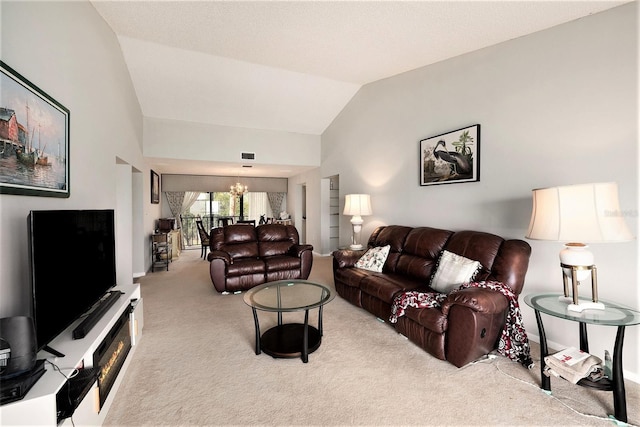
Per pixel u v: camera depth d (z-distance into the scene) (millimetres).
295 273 4195
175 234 6484
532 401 1745
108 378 1735
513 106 2598
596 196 1592
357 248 4254
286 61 3609
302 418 1616
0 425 1083
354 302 3266
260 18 2680
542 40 2383
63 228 1586
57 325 1500
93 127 2527
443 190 3334
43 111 1708
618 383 1558
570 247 1791
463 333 2006
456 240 2816
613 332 2025
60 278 1545
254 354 2309
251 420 1602
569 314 1651
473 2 2154
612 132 1986
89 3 2453
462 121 3082
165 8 2617
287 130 5984
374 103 4488
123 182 3990
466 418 1611
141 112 4750
